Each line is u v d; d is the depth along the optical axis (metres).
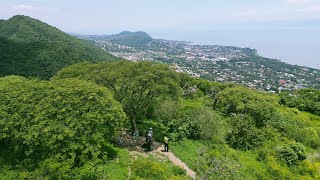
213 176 20.78
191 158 23.25
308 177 23.33
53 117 18.56
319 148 29.72
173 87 24.92
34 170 17.66
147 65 25.77
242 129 28.97
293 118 36.38
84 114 19.02
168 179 19.30
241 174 22.00
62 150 17.62
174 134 26.56
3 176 17.38
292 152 25.97
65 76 29.22
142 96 25.66
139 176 18.92
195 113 29.38
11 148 19.47
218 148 26.05
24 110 19.02
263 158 25.84
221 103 38.25
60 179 16.59
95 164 18.20
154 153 23.39
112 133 20.69
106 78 25.20
